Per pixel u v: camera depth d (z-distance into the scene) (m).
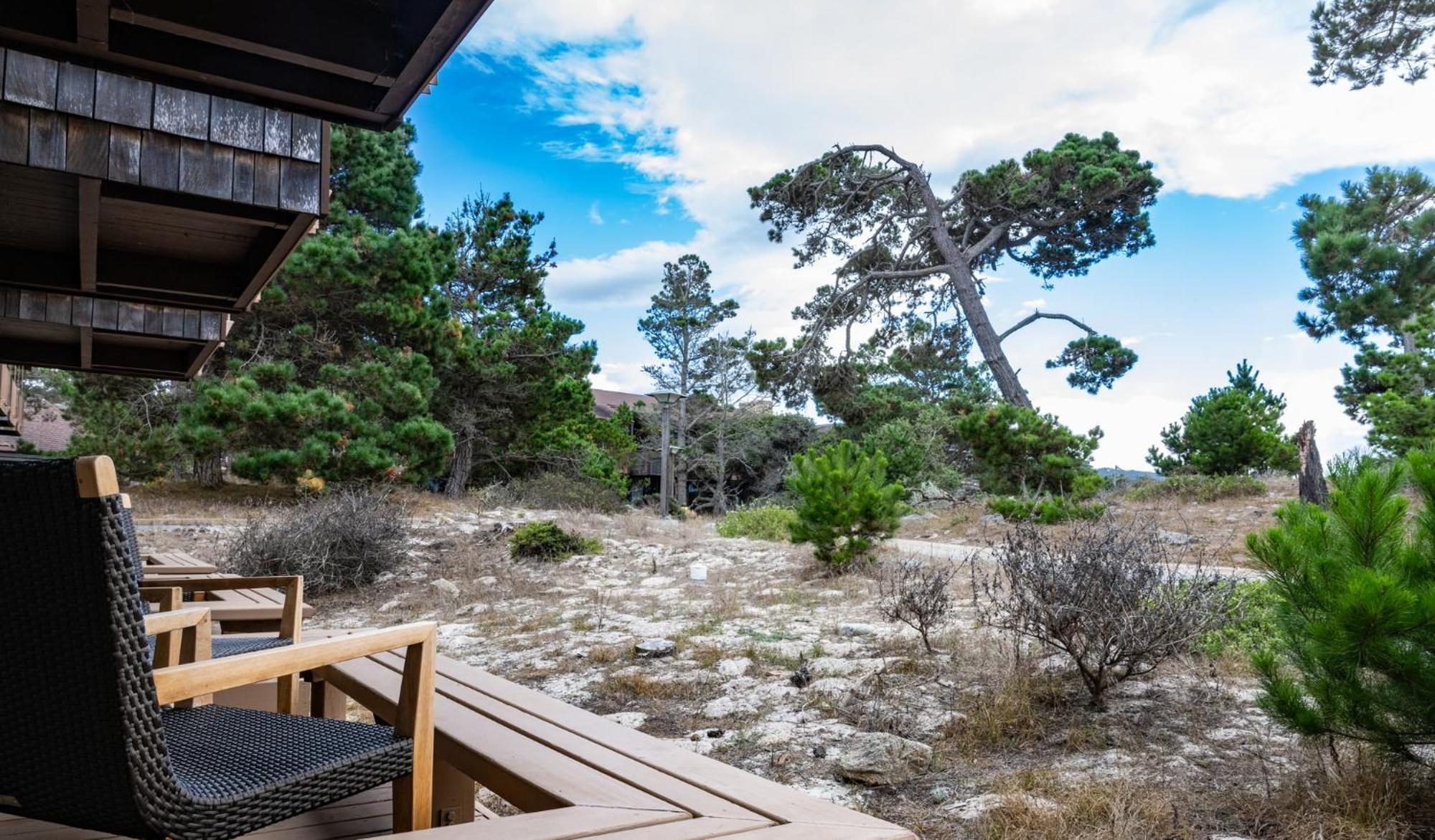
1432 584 3.32
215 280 5.46
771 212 27.50
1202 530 12.73
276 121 4.13
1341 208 22.98
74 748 1.36
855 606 8.70
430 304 22.20
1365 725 3.41
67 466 1.25
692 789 1.72
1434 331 20.02
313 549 11.00
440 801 2.43
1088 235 26.66
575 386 26.59
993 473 20.02
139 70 3.07
